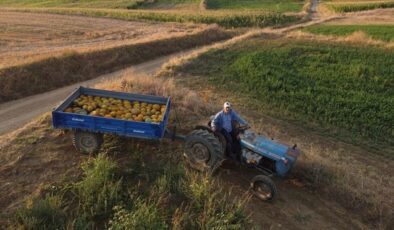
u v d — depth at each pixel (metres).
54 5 73.19
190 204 8.95
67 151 10.84
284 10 70.12
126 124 10.02
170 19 54.38
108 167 9.55
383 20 48.50
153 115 10.84
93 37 39.25
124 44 29.95
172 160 10.66
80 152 10.73
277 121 17.14
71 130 10.60
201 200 8.99
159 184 9.41
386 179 12.97
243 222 8.58
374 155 15.37
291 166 10.02
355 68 25.59
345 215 10.12
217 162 10.00
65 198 8.95
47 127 12.34
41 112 17.23
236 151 10.43
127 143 11.24
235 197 9.27
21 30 40.88
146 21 52.66
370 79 24.19
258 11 65.25
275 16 56.75
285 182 10.95
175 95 15.70
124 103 11.65
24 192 9.05
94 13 56.28
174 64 24.44
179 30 44.12
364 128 17.91
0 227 7.92
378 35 35.78
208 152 9.92
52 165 10.15
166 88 16.05
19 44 33.41
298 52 29.47
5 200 8.72
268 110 18.73
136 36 40.81
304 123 17.86
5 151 10.71
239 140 10.28
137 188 9.33
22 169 9.89
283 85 22.22
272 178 11.02
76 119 10.18
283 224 9.23
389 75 24.73
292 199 10.26
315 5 78.31
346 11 65.50
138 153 10.80
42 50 30.47
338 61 27.50
